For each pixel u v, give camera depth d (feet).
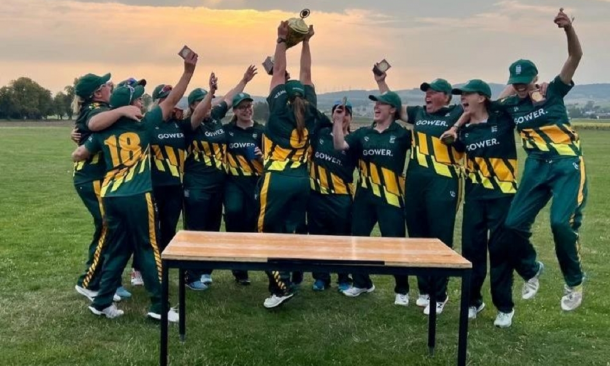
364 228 24.54
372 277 28.81
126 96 20.77
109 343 19.27
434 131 22.54
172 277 27.61
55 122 298.76
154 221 20.59
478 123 21.29
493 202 21.15
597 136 189.47
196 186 25.17
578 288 19.49
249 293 25.44
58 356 18.10
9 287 25.21
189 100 25.27
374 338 20.53
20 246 33.53
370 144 23.91
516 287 27.20
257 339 20.16
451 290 26.58
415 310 23.70
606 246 36.29
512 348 19.77
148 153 20.76
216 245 17.34
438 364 18.48
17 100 312.91
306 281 27.84
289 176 22.03
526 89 20.11
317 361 18.53
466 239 21.86
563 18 18.61
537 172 19.80
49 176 70.64
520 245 20.49
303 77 23.90
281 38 22.61
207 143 25.12
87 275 23.18
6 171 75.20
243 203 25.73
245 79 26.45
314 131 23.41
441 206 22.43
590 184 69.46
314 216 25.58
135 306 23.00
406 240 18.84
